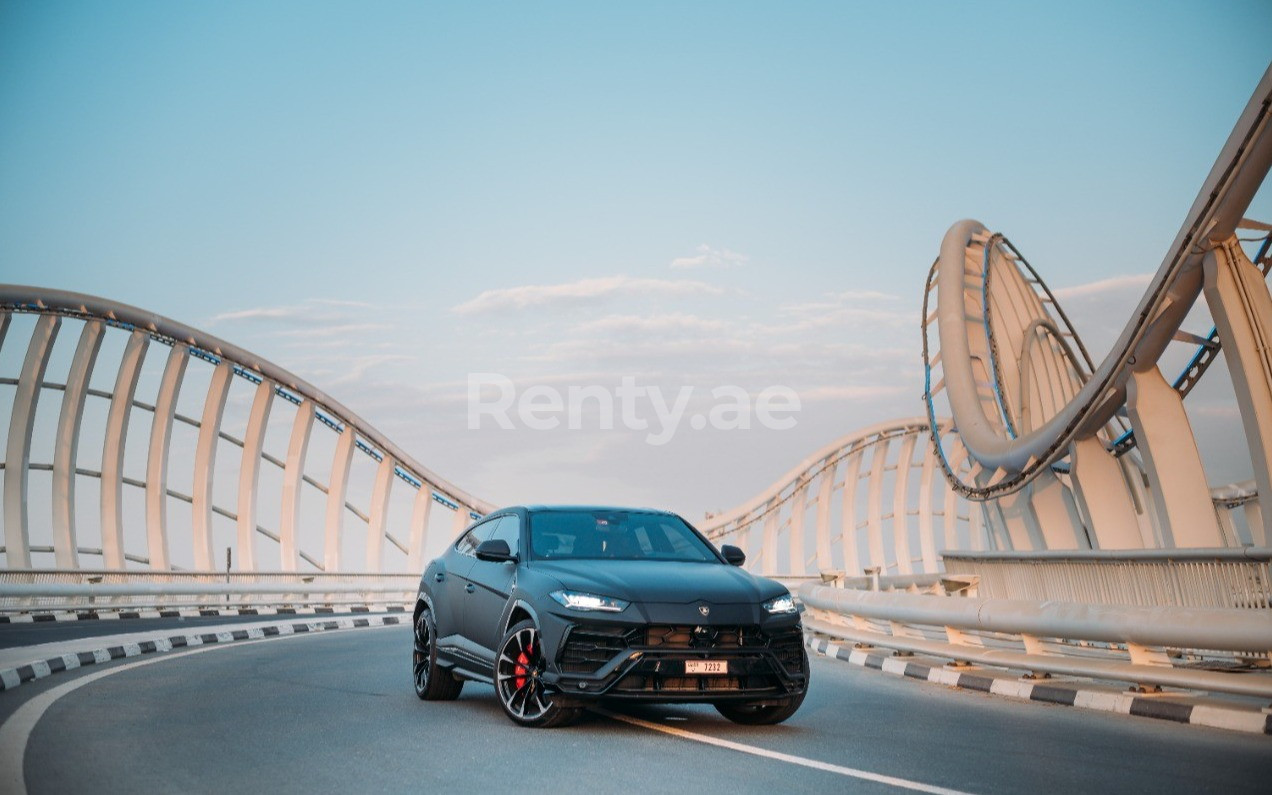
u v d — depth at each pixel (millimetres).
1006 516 45344
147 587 26609
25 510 33438
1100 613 10773
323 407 41875
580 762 7473
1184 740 8594
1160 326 29906
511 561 9812
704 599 8719
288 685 12102
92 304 35656
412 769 7195
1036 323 49219
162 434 38031
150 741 8195
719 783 6758
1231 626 9359
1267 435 25297
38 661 12695
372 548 44031
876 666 15281
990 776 7023
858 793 6469
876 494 73125
